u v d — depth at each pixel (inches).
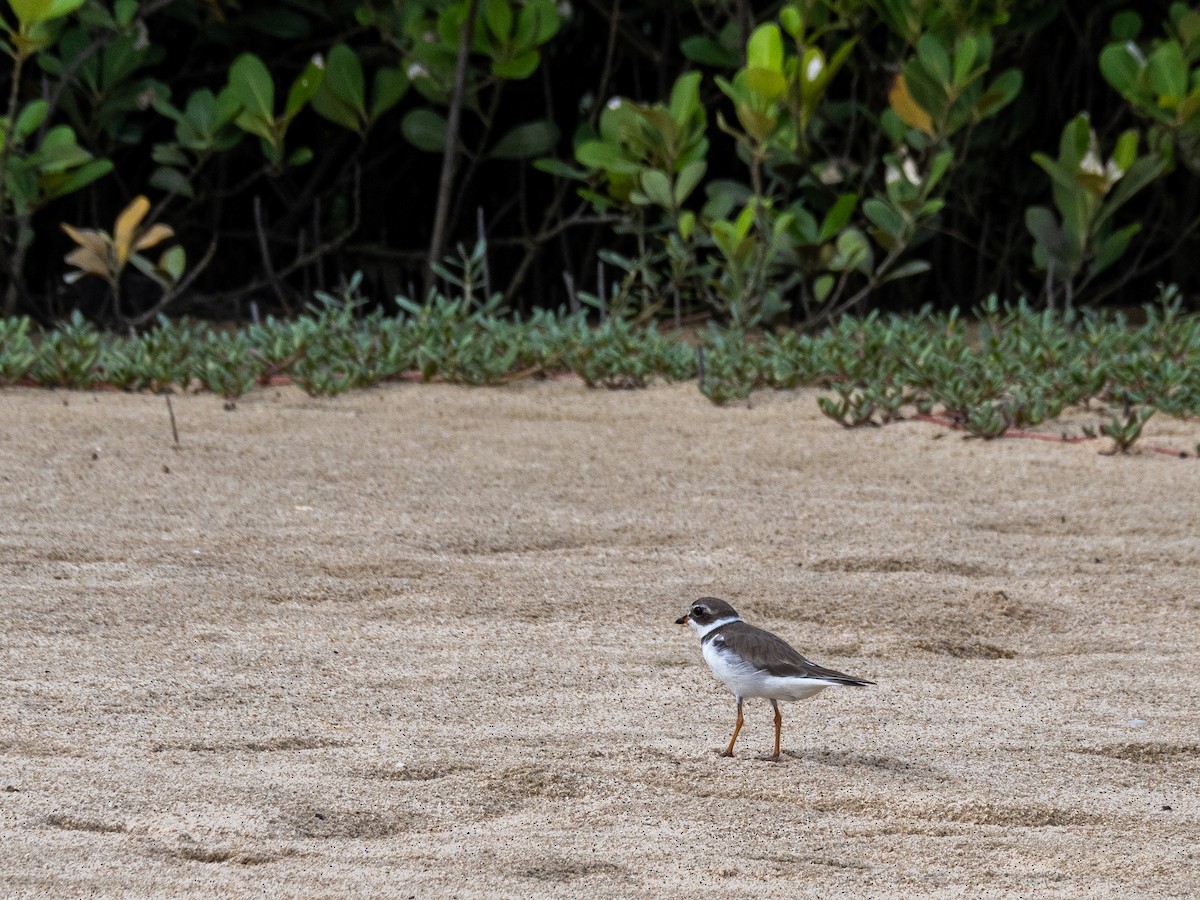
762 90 630.5
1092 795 251.9
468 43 698.2
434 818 233.9
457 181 831.7
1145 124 775.7
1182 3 741.3
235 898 202.7
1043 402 537.6
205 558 370.6
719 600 278.7
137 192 808.3
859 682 253.4
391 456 478.6
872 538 406.0
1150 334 638.5
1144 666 322.7
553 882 211.2
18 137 658.8
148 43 720.3
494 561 378.9
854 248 672.4
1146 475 470.6
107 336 668.7
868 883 214.7
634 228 710.5
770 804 245.1
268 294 828.6
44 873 208.5
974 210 806.5
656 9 789.2
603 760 261.4
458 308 685.9
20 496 416.8
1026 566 386.9
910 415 546.9
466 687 297.1
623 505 432.1
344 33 781.3
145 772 247.9
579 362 608.4
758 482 461.4
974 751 271.9
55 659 302.2
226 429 508.4
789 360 605.3
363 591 353.1
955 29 694.5
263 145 728.3
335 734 269.4
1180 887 215.3
